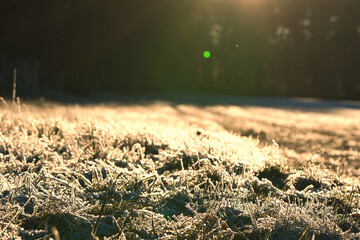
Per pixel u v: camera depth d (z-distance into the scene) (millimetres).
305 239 2877
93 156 5348
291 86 78625
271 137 12531
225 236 3004
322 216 3404
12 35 38250
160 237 3004
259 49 74562
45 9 39500
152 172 4586
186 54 58531
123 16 46750
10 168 4363
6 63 30750
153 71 53094
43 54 39562
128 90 48469
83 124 7414
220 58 66750
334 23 81188
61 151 5629
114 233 3043
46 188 3621
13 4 38250
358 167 7121
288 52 79188
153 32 51750
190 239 2959
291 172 5605
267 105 44750
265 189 4410
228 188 4191
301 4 79750
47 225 2912
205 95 58562
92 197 3484
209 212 3213
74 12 41375
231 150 6051
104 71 45719
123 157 5309
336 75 81000
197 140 6273
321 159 7285
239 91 69750
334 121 25766
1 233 2678
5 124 6887
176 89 58375
